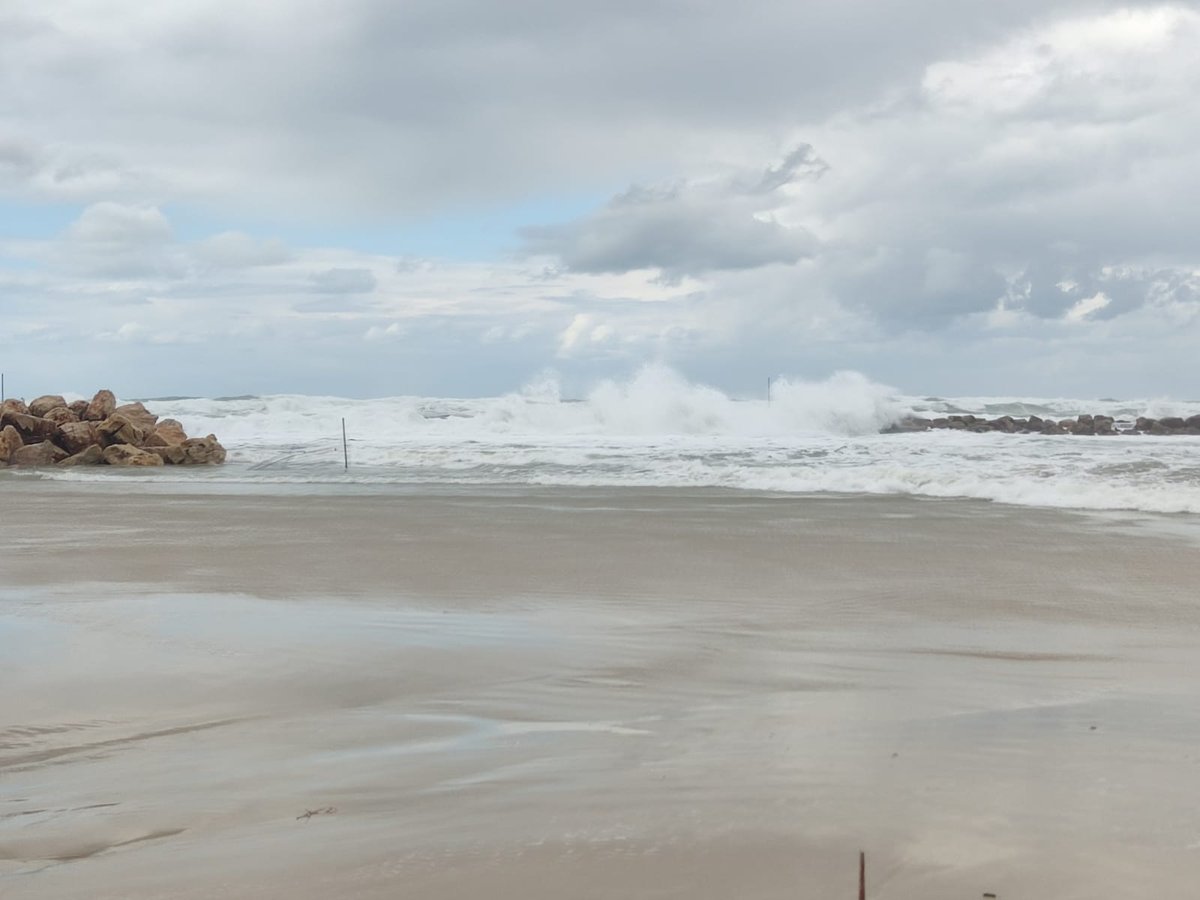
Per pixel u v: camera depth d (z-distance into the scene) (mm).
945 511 13258
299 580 8609
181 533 11914
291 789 3746
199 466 25234
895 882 2635
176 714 4902
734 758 3910
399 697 5148
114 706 5043
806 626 6727
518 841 3033
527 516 13203
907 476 16656
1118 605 7332
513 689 5250
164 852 3146
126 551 10406
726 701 4926
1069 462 18703
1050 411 42344
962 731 4258
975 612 7133
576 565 9273
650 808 3311
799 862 2785
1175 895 2527
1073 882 2613
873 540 10680
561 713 4789
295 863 2943
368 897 2670
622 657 5906
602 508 14086
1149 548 9938
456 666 5738
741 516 12914
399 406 40531
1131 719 4430
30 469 25578
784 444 24625
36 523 13234
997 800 3295
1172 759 3779
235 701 5117
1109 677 5324
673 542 10664
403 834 3166
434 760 4047
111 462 26359
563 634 6523
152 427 30047
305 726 4660
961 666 5617
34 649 6168
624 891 2633
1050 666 5598
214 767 4070
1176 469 17203
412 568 9188
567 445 25578
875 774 3635
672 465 20453
